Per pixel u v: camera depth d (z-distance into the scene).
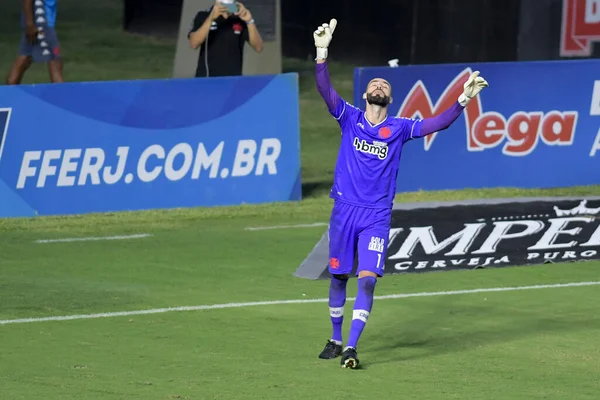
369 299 24.84
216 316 29.78
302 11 84.19
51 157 42.78
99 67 79.12
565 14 65.75
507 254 37.31
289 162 46.28
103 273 34.88
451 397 22.70
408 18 75.56
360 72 46.00
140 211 44.12
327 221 43.59
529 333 28.62
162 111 44.00
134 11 94.12
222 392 22.73
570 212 39.75
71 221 42.31
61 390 22.70
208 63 49.84
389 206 25.19
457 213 38.91
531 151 49.31
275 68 67.12
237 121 45.19
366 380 23.92
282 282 34.12
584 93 49.47
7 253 37.41
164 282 33.78
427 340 27.83
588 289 33.94
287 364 25.14
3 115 41.91
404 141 25.17
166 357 25.61
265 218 43.88
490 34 68.31
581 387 23.67
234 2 49.56
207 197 45.22
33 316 29.44
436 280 34.78
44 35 56.97
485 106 48.38
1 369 24.33
